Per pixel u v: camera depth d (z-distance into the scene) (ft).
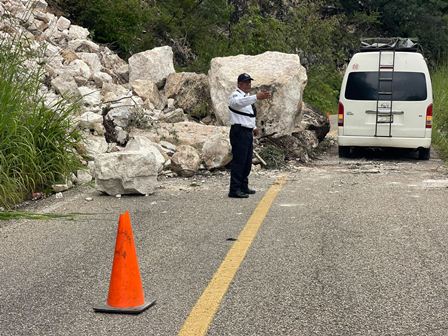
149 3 78.38
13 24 51.80
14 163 31.78
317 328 15.70
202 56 77.00
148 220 27.45
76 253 22.48
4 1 54.70
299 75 46.21
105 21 66.39
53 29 56.03
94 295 18.22
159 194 33.47
